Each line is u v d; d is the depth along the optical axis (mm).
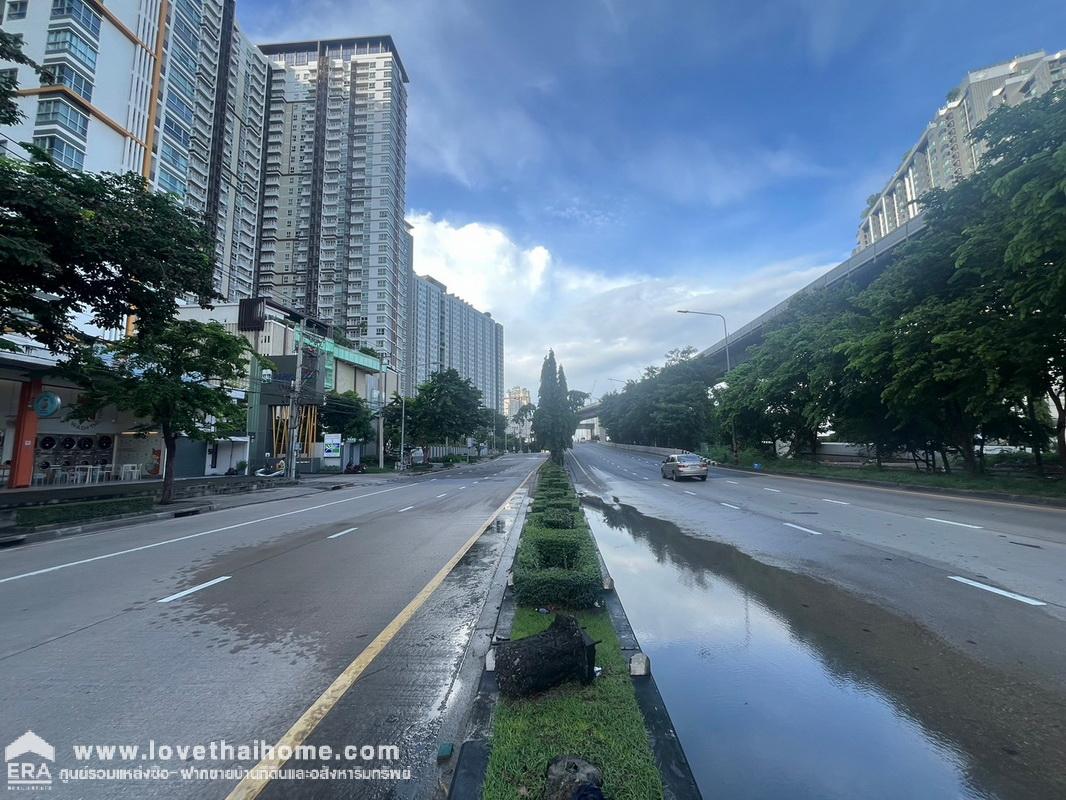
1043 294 13156
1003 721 3480
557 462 36500
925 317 17656
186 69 53031
